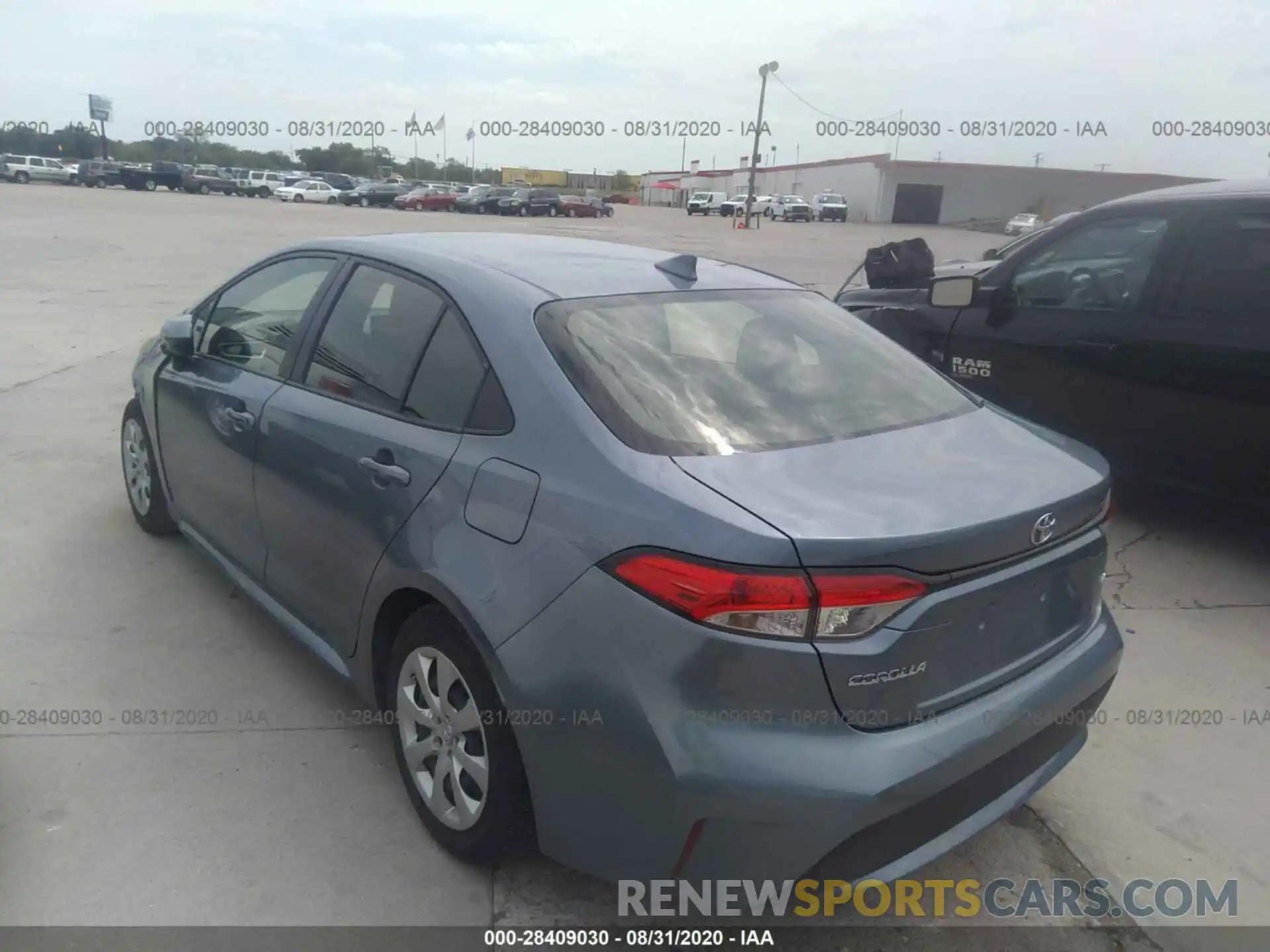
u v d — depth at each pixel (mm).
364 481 2920
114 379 8203
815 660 2070
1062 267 5605
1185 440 5090
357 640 3055
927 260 6898
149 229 25109
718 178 88375
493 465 2547
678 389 2627
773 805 2074
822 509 2205
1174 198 5180
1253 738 3574
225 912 2547
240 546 3777
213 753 3195
